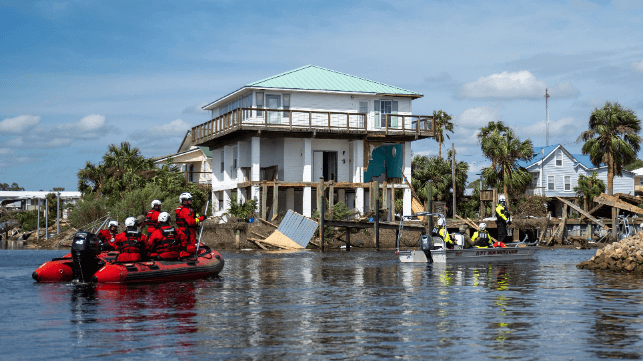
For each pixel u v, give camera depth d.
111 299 13.45
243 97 44.09
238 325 10.22
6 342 8.98
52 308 12.14
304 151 42.56
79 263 16.44
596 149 50.44
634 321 10.46
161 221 17.59
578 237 41.34
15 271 21.09
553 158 59.50
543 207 46.66
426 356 8.04
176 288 15.56
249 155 43.78
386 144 45.81
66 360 7.94
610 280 17.23
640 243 21.36
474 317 10.93
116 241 18.30
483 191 48.31
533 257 26.72
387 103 45.09
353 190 45.12
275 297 13.79
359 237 39.00
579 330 9.70
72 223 44.94
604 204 42.00
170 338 9.18
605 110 51.38
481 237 24.70
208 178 56.50
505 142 50.38
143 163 47.53
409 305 12.45
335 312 11.56
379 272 20.17
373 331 9.67
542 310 11.69
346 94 44.09
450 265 22.95
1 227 67.75
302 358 7.95
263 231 37.41
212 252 19.12
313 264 24.02
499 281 17.05
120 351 8.38
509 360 7.82
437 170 53.78
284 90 42.38
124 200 41.16
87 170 49.03
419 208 46.41
